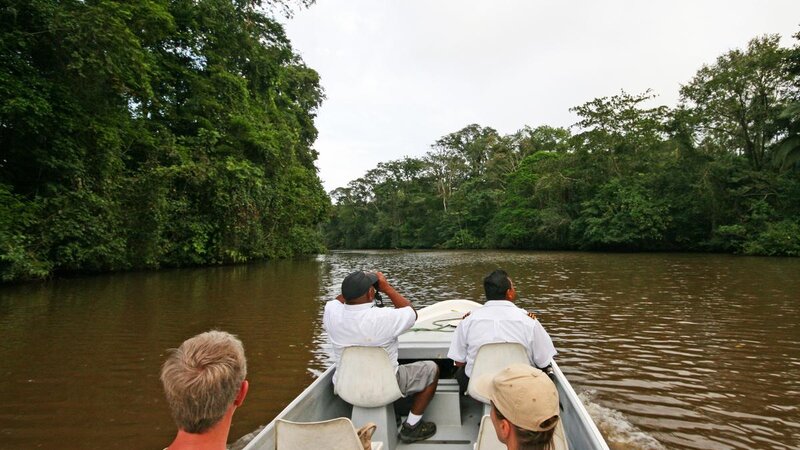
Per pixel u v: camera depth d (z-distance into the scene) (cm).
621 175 3609
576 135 3834
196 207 1936
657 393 464
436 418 329
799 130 2578
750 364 552
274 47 2778
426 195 6662
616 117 3628
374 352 281
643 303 969
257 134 2297
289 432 201
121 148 1661
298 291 1177
